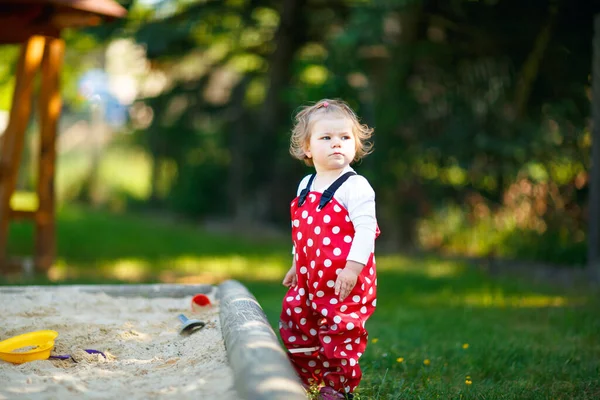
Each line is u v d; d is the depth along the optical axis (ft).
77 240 46.26
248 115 57.62
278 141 53.21
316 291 10.56
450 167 40.93
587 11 34.99
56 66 30.66
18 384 9.19
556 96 38.17
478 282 30.53
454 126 40.73
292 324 10.99
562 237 37.93
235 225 57.62
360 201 10.51
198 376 9.19
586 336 17.63
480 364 14.42
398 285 29.48
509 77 39.17
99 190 85.10
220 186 62.85
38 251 30.94
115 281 27.48
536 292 27.63
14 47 51.93
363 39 37.73
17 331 12.52
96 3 28.02
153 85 55.36
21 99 28.73
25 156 79.20
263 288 27.78
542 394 12.01
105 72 68.54
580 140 37.11
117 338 12.16
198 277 30.99
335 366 10.31
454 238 43.52
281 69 51.96
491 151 38.34
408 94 41.39
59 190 86.94
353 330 10.29
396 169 42.65
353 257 10.20
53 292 15.67
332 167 10.85
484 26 38.55
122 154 85.97
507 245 40.24
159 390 8.77
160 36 42.65
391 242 44.65
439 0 38.63
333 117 10.96
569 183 37.88
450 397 11.62
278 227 55.11
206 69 53.16
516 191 40.45
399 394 11.63
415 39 39.96
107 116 76.38
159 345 11.62
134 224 58.90
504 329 18.83
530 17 37.01
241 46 52.24
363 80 42.91
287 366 8.27
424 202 43.83
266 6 48.34
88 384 9.25
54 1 26.61
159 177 77.82
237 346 9.21
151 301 15.52
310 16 49.90
